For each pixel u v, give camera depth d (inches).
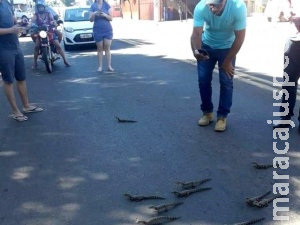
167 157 172.2
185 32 789.9
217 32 188.5
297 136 189.3
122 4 1688.0
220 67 194.9
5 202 140.8
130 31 910.4
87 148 186.7
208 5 174.7
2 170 167.5
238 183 147.3
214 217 126.4
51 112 250.8
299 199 135.3
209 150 177.8
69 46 591.5
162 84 316.2
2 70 223.3
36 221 128.0
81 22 599.5
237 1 176.4
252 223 122.3
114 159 172.7
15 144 197.0
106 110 249.0
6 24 215.6
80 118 234.7
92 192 145.1
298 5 181.0
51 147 190.4
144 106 253.9
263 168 158.1
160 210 130.0
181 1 1187.9
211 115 211.6
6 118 242.2
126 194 140.0
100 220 127.2
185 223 123.7
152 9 1295.5
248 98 258.1
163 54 494.9
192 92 284.7
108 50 382.3
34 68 428.1
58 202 139.3
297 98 251.3
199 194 140.6
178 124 215.2
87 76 366.3
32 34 412.2
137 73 368.5
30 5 1536.7
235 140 187.8
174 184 148.1
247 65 376.2
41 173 162.7
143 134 202.2
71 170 163.9
